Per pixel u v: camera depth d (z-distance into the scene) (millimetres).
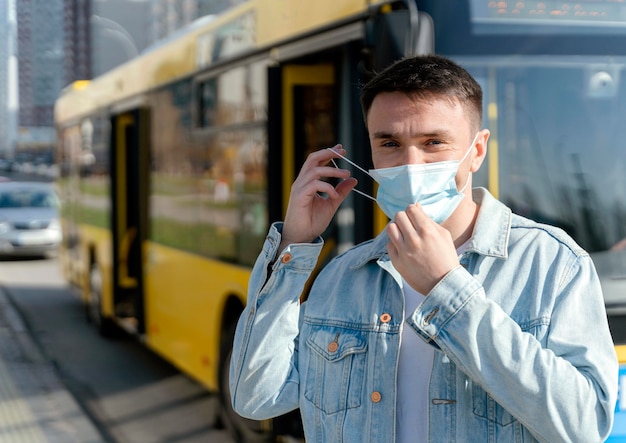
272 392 2068
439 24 3645
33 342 10094
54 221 19062
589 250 3801
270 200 4973
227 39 5922
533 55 3738
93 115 10414
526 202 3834
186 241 6754
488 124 3793
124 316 9289
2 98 144125
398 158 1902
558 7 3758
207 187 6273
